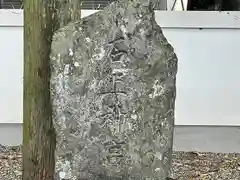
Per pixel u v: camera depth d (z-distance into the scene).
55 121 3.28
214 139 5.89
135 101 3.30
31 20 3.42
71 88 3.24
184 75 5.79
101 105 3.28
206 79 5.80
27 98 3.53
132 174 3.36
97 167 3.34
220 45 5.73
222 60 5.76
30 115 3.54
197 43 5.74
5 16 5.68
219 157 5.70
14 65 5.77
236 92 5.80
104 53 3.25
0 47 5.75
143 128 3.32
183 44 5.74
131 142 3.33
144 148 3.34
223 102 5.82
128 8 3.26
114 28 3.25
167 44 3.31
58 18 3.45
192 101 5.83
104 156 3.33
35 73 3.47
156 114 3.32
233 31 5.71
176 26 5.68
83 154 3.31
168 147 3.36
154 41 3.28
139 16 3.25
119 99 3.29
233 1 6.55
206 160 5.59
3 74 5.79
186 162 5.50
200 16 5.68
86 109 3.27
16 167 5.19
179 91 5.81
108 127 3.30
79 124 3.28
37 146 3.56
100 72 3.26
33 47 3.45
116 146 3.33
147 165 3.35
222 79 5.79
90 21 3.28
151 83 3.29
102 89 3.27
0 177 4.90
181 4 6.46
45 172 3.59
